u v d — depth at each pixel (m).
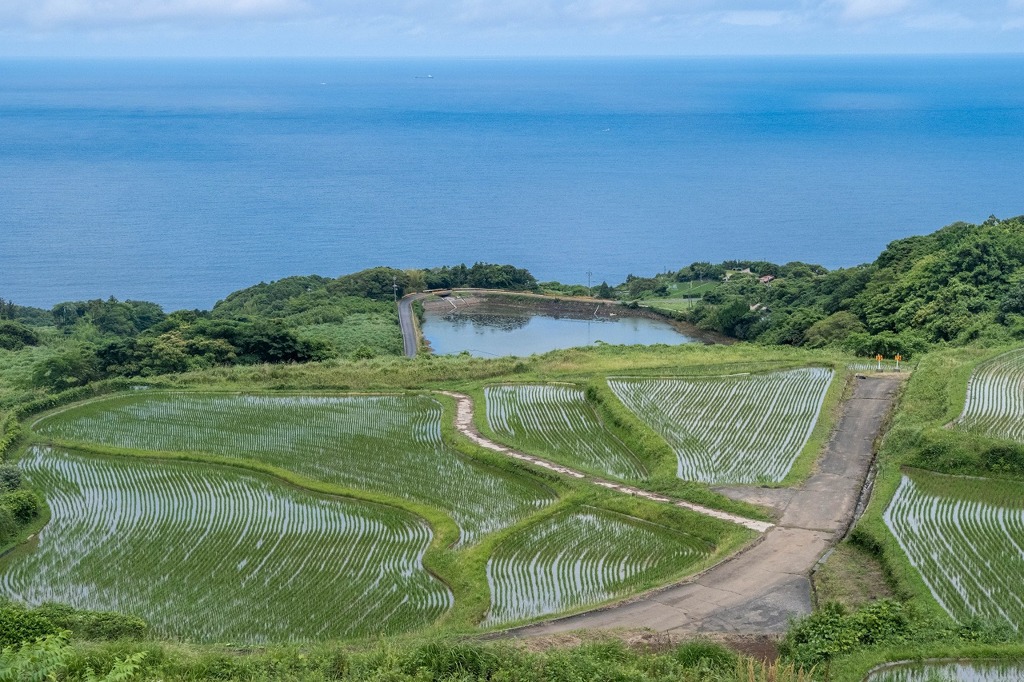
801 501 35.19
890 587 28.28
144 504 37.91
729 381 50.91
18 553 33.47
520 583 30.00
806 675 21.89
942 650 22.47
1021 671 21.73
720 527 33.25
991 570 28.41
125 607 28.97
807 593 28.33
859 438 42.19
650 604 27.88
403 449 43.94
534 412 48.16
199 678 21.59
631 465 40.62
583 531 34.00
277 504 37.62
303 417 49.12
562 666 21.67
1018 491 34.78
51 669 17.30
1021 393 43.81
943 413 41.66
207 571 31.55
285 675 21.59
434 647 22.30
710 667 22.67
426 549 32.88
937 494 34.72
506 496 38.00
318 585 30.33
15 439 46.00
